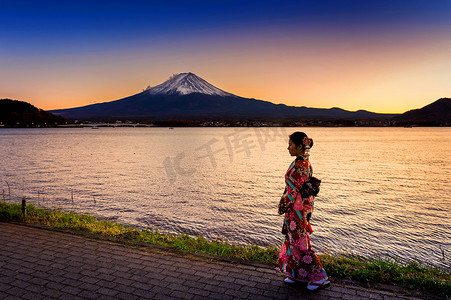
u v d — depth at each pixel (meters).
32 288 3.79
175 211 15.88
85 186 22.50
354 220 15.05
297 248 3.77
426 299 3.53
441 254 10.77
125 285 3.87
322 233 13.07
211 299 3.53
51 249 5.12
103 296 3.60
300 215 3.77
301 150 3.86
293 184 3.79
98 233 6.23
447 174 31.77
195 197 19.47
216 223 13.90
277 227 13.41
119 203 17.34
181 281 3.99
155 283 3.93
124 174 28.95
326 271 4.26
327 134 188.62
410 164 40.69
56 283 3.92
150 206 16.81
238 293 3.67
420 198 20.30
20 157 44.62
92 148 65.88
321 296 3.59
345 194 21.50
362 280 4.05
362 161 44.28
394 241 12.16
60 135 156.50
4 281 3.97
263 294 3.64
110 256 4.84
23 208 7.16
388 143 93.50
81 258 4.75
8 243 5.39
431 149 68.50
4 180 24.62
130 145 78.81
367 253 10.81
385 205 18.27
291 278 3.80
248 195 20.30
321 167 37.47
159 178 26.92
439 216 15.91
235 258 4.91
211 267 4.44
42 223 6.87
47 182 23.95
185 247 5.39
